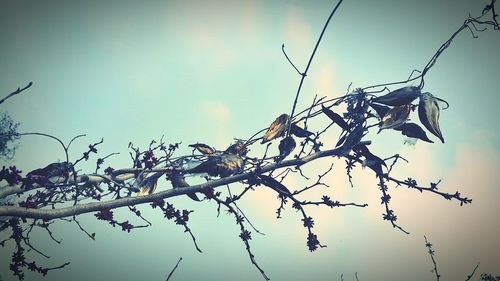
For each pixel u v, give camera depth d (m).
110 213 3.51
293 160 3.78
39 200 3.58
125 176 3.84
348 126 3.83
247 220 3.66
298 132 3.86
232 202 3.69
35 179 3.34
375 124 3.76
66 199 3.68
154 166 3.75
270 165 3.75
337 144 3.91
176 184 3.72
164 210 3.64
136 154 3.81
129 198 3.57
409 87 3.77
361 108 3.83
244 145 3.93
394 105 3.75
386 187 3.99
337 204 3.70
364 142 3.87
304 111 3.89
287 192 3.75
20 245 3.49
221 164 3.69
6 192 3.23
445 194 3.71
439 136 3.63
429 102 3.69
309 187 3.77
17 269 3.45
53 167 3.45
